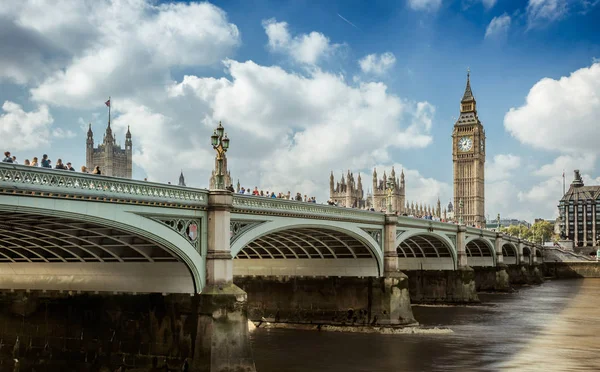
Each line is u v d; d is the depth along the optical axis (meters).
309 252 66.25
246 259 69.25
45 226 35.00
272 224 45.50
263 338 59.56
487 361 49.72
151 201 34.66
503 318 77.56
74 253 41.69
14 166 27.55
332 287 65.88
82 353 42.69
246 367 38.22
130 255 40.78
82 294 43.19
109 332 41.78
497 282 124.44
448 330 64.12
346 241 63.06
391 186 67.69
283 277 67.62
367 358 50.53
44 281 45.19
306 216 50.00
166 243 36.28
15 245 41.50
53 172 29.28
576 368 47.38
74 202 30.48
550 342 58.75
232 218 41.09
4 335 45.53
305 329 64.62
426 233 80.31
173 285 39.75
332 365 47.84
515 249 154.50
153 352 39.94
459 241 96.19
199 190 38.50
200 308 38.25
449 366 47.81
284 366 47.38
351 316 64.81
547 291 128.12
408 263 98.00
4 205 27.27
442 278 95.44
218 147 40.56
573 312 84.44
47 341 44.06
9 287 46.44
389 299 64.00
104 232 36.28
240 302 38.56
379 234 65.19
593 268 188.62
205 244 39.16
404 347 55.22
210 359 37.25
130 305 41.22
